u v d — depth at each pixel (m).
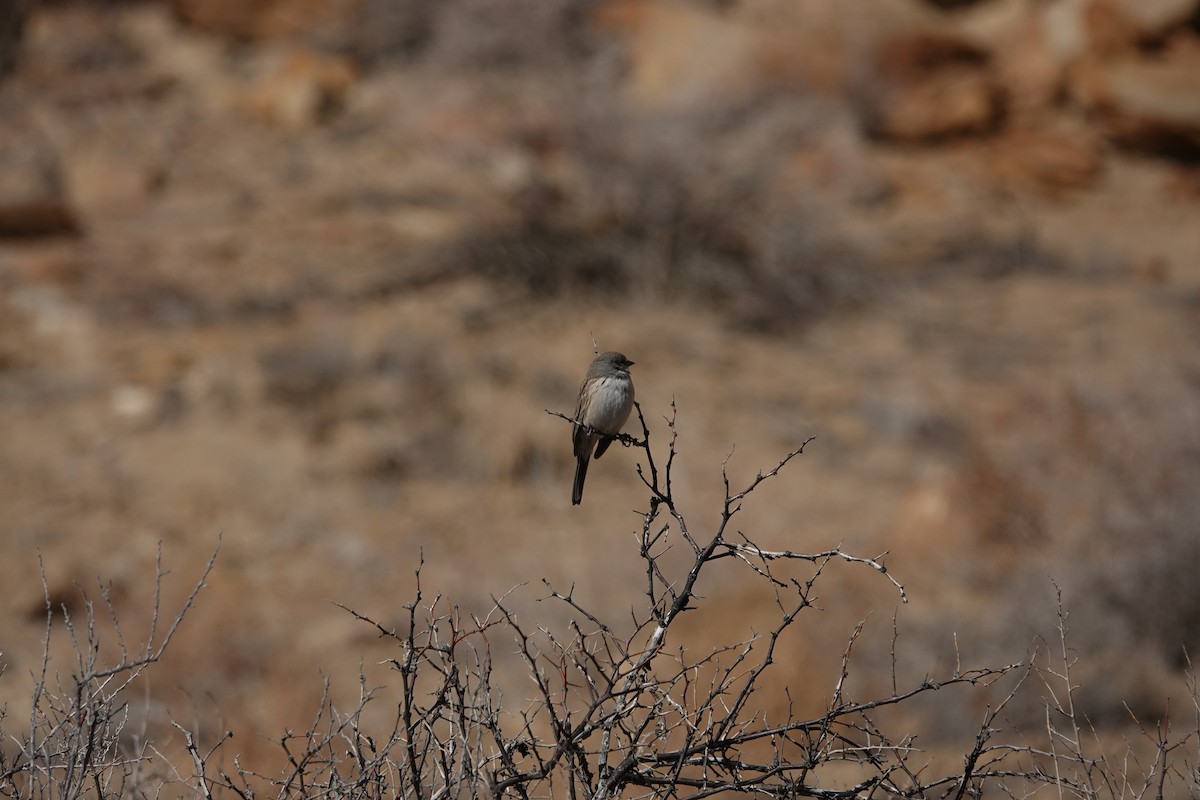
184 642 16.98
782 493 23.16
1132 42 45.66
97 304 30.23
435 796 7.58
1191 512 18.02
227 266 32.28
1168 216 40.31
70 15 48.06
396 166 38.53
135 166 38.38
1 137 39.06
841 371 28.72
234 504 23.02
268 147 40.69
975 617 17.38
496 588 19.72
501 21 44.94
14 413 25.67
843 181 39.12
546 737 11.13
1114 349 29.59
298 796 8.30
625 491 23.72
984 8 50.94
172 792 10.26
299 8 48.47
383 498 23.36
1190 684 10.37
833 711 7.95
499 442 24.50
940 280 34.41
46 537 21.50
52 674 15.70
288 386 26.42
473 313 30.00
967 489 20.19
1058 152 42.34
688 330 30.20
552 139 35.59
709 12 46.59
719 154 33.91
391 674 16.48
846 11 44.75
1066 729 14.97
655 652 7.80
